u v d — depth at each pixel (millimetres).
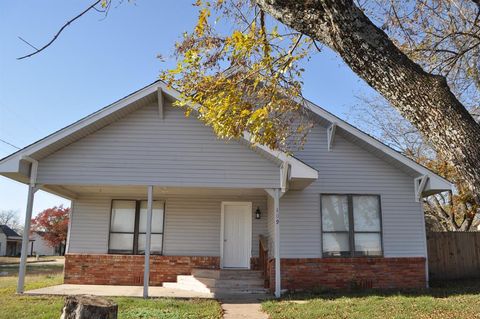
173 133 12375
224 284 13016
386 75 3619
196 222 15141
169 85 7652
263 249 13977
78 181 12000
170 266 14750
